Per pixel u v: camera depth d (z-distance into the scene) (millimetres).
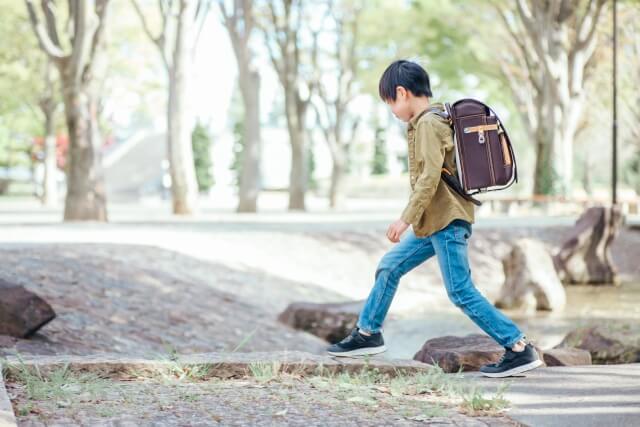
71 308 9281
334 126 40219
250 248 16344
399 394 4504
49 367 4645
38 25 21891
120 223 21406
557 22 30188
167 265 13211
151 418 3807
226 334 9961
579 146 54031
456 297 4816
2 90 42531
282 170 82938
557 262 17172
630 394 4297
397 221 4660
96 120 22797
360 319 5117
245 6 31250
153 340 9008
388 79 4863
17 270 10406
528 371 5043
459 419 3949
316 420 3859
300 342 10172
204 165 75188
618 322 11539
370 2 37344
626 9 32031
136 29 40500
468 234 4812
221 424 3750
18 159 62219
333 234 18672
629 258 20875
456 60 35406
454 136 4680
